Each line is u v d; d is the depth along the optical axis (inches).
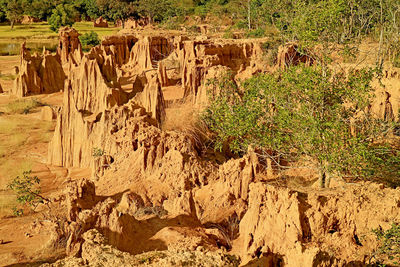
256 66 2176.4
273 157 1090.7
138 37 3472.0
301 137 966.4
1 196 1270.9
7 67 3777.1
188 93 1855.3
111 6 6259.8
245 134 1208.2
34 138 1909.4
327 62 1144.2
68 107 1574.8
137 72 3053.6
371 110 1347.2
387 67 1653.5
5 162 1605.6
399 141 1082.1
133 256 594.6
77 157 1551.4
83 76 2022.6
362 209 632.4
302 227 633.6
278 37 2753.4
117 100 1819.6
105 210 800.9
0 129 2006.6
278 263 607.5
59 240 920.9
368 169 845.2
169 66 2790.4
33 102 2504.9
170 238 764.0
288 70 1121.4
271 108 1213.7
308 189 753.6
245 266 592.7
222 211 908.6
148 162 1197.1
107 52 3329.2
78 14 7416.3
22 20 7519.7
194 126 1412.4
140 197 1082.7
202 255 574.6
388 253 574.2
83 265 579.5
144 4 6008.9
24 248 926.4
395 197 634.8
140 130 1263.5
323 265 548.7
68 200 958.4
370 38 2250.2
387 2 2009.1
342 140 904.3
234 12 5260.8
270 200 669.3
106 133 1416.1
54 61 2854.3
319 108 1017.5
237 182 951.6
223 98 1316.4
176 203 890.1
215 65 2028.8
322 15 1216.8
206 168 1154.0
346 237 613.9
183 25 5078.7
